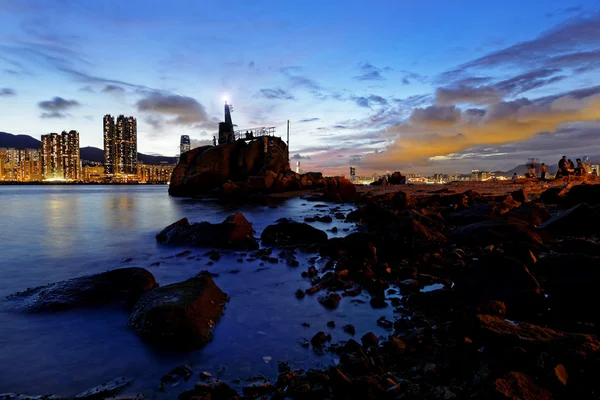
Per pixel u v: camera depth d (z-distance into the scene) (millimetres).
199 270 8922
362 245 9711
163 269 9078
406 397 3303
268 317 5648
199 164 58281
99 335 5047
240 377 3910
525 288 5273
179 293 5574
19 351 4574
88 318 5660
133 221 21906
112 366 4207
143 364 4254
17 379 3916
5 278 8617
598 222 10320
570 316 4723
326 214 23719
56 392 3686
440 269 8203
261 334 5020
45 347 4691
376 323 5352
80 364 4254
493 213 14078
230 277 8117
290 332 5074
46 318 5652
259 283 7602
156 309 4980
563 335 3758
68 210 31656
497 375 3428
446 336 4523
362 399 3334
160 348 4648
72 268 9570
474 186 39438
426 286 7180
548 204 18891
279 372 4012
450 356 4043
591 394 2879
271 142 57688
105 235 15648
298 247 11672
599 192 16156
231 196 48969
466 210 15781
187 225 13453
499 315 4816
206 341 4742
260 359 4309
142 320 5105
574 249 7980
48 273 9086
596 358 3113
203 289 5840
